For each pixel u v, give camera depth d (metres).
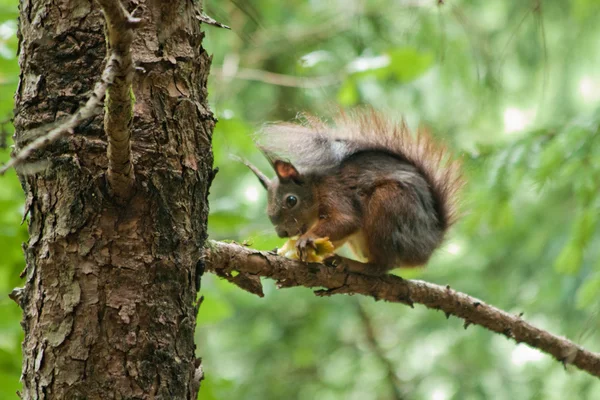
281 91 15.58
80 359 5.02
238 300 17.59
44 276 5.16
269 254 7.00
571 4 16.27
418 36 14.96
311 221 9.80
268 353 18.73
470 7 16.22
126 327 5.09
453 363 18.06
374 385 19.25
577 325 14.33
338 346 19.16
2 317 9.16
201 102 5.67
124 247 5.16
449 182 9.80
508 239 15.72
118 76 4.34
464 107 16.80
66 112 5.20
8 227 9.37
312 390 18.98
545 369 16.31
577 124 10.98
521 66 17.06
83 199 5.14
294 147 9.80
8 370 8.95
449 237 10.05
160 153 5.31
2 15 10.05
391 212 9.12
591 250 13.75
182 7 5.55
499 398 17.16
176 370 5.22
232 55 14.40
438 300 8.34
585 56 17.12
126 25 4.16
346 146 9.91
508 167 11.02
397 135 9.99
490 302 15.38
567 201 15.11
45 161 5.20
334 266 7.86
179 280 5.32
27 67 5.33
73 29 5.26
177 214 5.36
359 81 14.34
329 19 16.11
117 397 5.01
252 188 14.82
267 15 15.52
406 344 19.06
